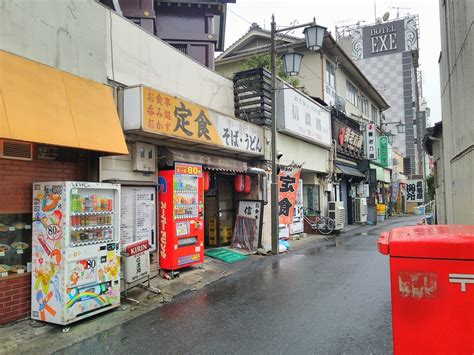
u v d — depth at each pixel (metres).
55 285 5.42
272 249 12.08
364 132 28.00
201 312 6.17
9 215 5.75
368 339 4.79
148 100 7.52
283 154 14.71
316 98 18.58
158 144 8.69
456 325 2.12
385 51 52.44
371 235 17.52
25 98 5.34
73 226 5.53
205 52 15.21
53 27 6.39
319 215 18.75
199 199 9.25
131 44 8.16
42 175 6.21
